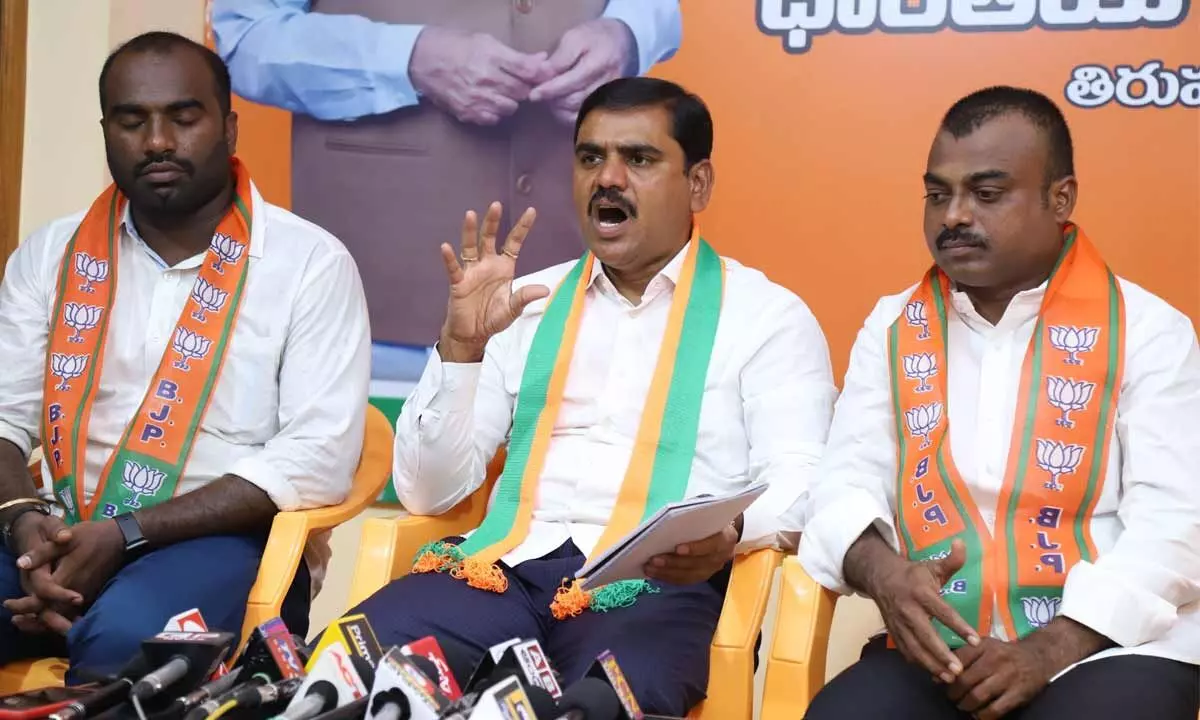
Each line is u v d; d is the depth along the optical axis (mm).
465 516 3146
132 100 3088
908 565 2457
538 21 4273
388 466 3330
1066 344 2668
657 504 2947
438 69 4348
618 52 4227
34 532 2926
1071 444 2623
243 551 3006
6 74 4359
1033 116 2621
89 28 4387
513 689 1821
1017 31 3949
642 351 3088
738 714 2678
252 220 3230
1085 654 2432
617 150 3014
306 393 3150
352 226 4430
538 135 4293
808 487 2844
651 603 2844
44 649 3064
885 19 4023
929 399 2732
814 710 2445
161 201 3135
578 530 2967
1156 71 3873
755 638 2746
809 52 4078
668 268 3090
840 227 4078
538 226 4309
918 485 2701
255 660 2125
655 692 2621
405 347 4414
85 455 3154
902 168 4031
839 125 4070
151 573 2908
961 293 2758
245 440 3180
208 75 3168
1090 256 2730
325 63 4418
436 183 4371
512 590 2893
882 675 2516
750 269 3176
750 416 3006
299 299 3201
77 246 3242
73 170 4406
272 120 4465
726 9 4137
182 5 4488
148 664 2086
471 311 2814
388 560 2943
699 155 3100
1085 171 3934
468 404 2932
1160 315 2652
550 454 3070
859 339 2920
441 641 2555
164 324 3213
